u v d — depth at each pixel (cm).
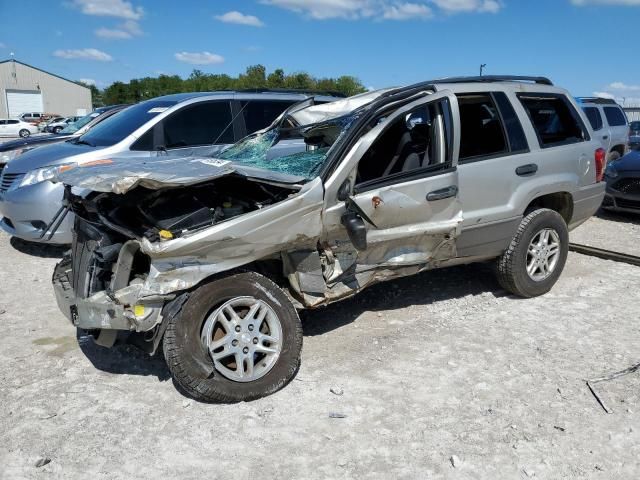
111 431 334
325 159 405
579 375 394
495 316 500
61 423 343
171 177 356
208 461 307
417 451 314
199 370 346
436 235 449
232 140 758
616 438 323
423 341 450
